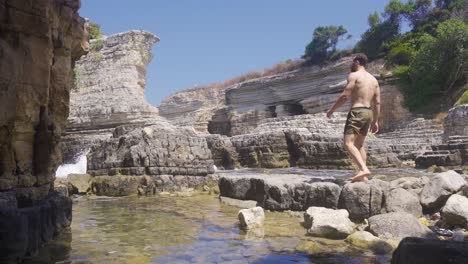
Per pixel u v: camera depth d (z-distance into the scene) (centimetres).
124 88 3397
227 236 502
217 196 977
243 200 809
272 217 643
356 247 443
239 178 827
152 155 1132
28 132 479
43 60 485
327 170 1939
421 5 4022
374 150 1986
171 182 1123
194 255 408
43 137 498
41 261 385
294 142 2241
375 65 3772
